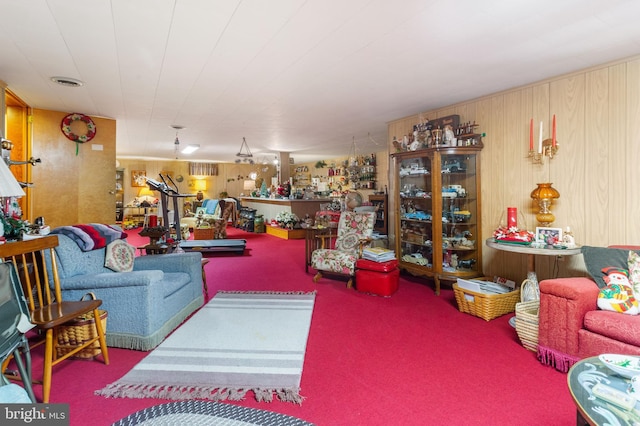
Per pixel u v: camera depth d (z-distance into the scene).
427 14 2.12
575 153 3.11
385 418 1.69
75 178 4.71
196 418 1.10
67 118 4.59
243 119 5.09
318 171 11.79
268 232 9.35
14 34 2.37
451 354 2.38
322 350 2.44
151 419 1.10
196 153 9.58
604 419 1.11
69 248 2.52
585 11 2.08
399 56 2.76
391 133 5.23
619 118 2.83
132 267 2.98
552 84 3.26
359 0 1.96
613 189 2.87
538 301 2.73
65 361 2.25
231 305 3.42
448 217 3.93
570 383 1.34
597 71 2.95
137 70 3.08
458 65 2.96
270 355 2.35
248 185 12.09
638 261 2.19
